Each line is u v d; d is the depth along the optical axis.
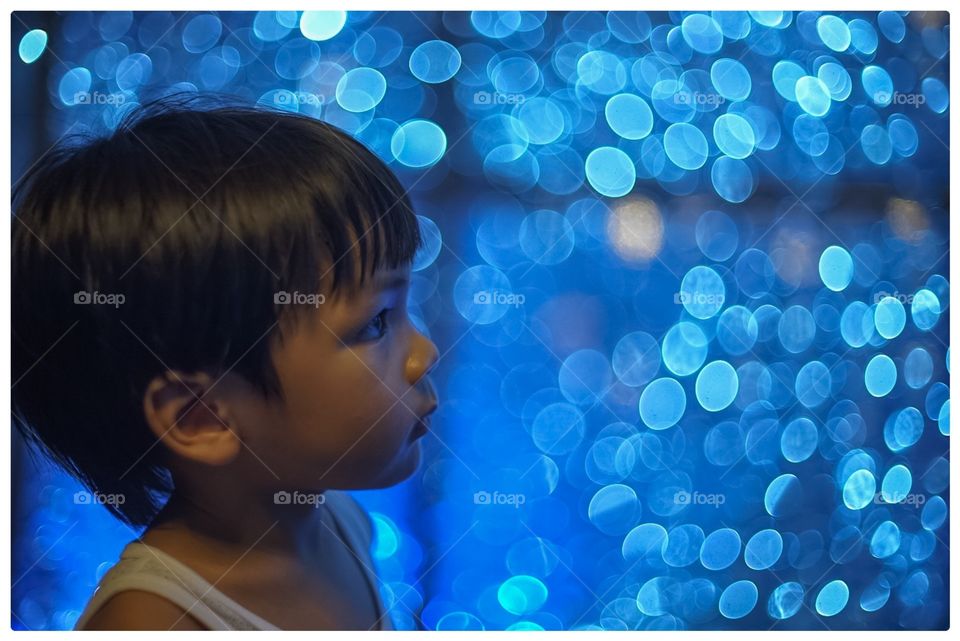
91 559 1.00
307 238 0.53
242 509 0.58
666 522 1.13
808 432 1.13
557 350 1.13
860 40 1.09
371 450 0.58
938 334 1.11
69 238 0.54
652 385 1.11
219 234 0.52
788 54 1.10
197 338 0.53
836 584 1.10
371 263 0.56
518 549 1.12
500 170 1.09
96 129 0.71
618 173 1.08
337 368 0.55
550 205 1.10
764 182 1.11
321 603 0.64
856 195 1.12
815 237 1.12
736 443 1.14
